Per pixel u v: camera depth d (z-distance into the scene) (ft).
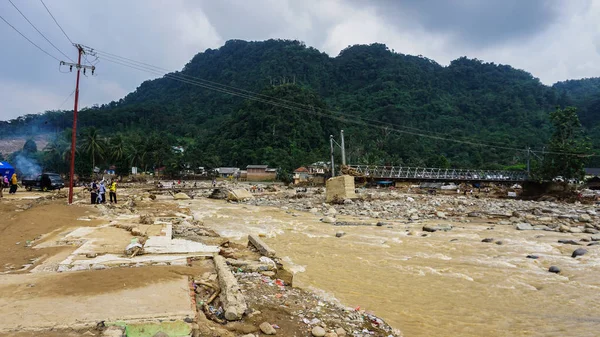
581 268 43.86
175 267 31.04
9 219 55.11
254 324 22.63
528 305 32.63
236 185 274.16
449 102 599.98
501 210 113.09
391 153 412.98
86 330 18.01
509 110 534.37
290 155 407.03
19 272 28.89
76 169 271.08
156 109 643.04
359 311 28.78
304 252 53.42
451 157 422.82
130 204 98.37
